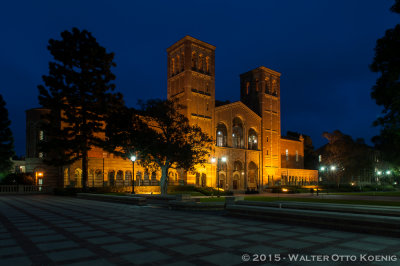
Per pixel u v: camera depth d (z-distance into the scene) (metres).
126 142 39.50
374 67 18.53
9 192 41.47
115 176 51.00
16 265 6.88
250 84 80.31
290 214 13.12
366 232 10.62
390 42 17.53
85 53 39.56
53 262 7.12
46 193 44.28
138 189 48.09
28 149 49.03
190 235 10.39
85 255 7.73
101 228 11.95
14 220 14.45
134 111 41.56
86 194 32.75
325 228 11.80
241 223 13.37
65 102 41.38
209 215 16.62
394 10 17.77
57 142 38.38
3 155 47.94
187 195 26.12
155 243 9.11
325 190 68.44
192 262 7.09
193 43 63.75
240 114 70.94
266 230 11.43
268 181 74.75
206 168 61.44
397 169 31.22
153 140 38.91
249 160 71.06
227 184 65.44
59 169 47.06
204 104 63.62
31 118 49.31
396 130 17.72
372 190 81.38
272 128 78.25
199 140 45.09
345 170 90.38
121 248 8.48
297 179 83.81
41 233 10.84
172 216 16.11
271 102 78.81
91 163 48.41
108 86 41.91
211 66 66.25
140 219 14.82
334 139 89.69
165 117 40.38
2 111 48.00
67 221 14.08
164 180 40.66
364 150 89.38
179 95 63.34
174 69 66.31
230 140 67.81
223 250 8.21
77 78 39.41
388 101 18.25
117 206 22.83
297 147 89.31
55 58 39.78
